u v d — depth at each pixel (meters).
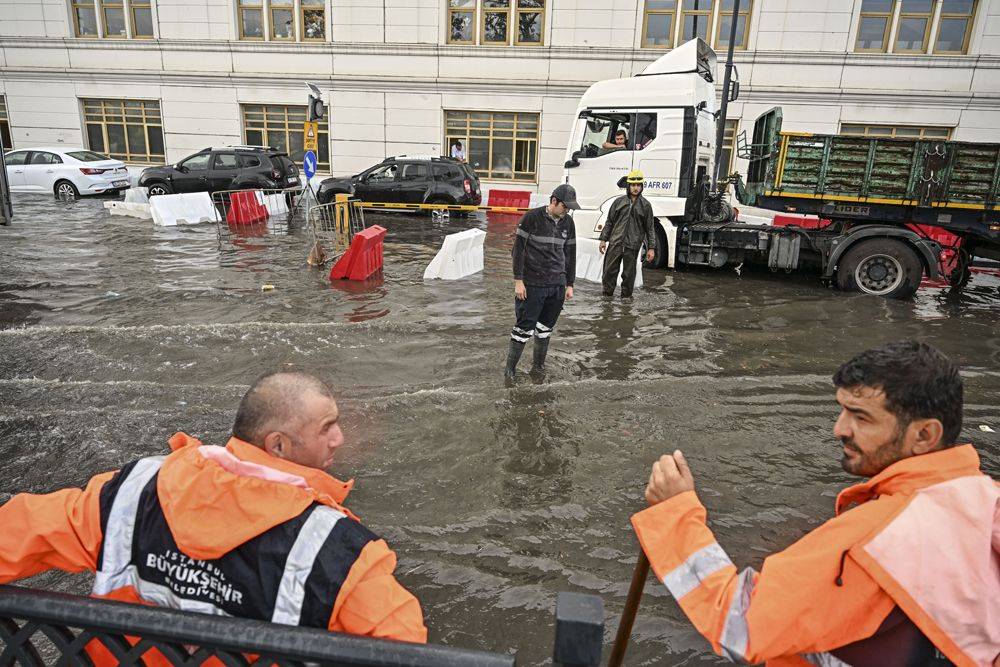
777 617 1.13
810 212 9.56
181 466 1.31
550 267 5.35
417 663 1.05
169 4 20.89
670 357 6.26
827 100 18.17
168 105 21.55
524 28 19.84
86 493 1.39
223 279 9.11
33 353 5.78
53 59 21.66
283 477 1.27
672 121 9.93
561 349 6.45
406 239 13.70
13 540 1.34
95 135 22.39
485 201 20.50
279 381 1.39
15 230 12.96
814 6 17.75
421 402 4.91
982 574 1.07
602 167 10.42
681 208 10.09
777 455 4.27
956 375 1.19
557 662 1.06
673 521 1.32
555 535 3.29
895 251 9.01
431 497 3.62
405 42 20.09
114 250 11.12
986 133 17.75
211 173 17.11
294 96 21.02
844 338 7.04
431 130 20.62
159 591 1.32
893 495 1.17
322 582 1.21
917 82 17.77
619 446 4.31
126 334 6.32
